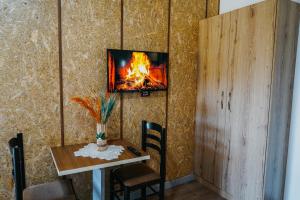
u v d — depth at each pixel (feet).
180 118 10.03
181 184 10.26
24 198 5.78
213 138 9.45
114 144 7.77
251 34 7.64
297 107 7.68
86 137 7.92
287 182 8.12
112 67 7.91
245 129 8.01
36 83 6.95
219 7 10.48
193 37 9.96
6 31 6.41
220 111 9.06
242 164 8.18
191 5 9.70
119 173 7.34
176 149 10.07
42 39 6.91
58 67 7.22
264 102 7.31
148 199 9.05
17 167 4.95
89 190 8.16
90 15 7.55
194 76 10.23
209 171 9.75
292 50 7.46
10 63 6.55
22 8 6.55
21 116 6.84
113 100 7.17
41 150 7.23
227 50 8.59
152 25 8.80
